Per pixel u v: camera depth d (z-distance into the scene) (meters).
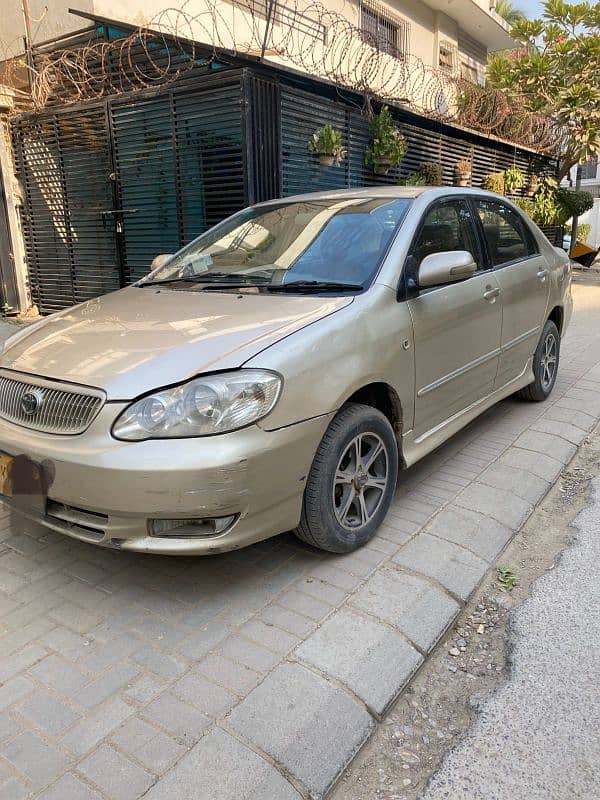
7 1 9.50
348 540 3.04
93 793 1.86
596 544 3.34
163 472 2.36
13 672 2.35
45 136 8.96
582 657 2.51
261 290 3.33
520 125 13.61
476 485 3.90
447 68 16.80
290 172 7.80
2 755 1.99
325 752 2.03
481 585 3.01
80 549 3.21
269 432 2.51
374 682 2.31
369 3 13.42
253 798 1.86
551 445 4.54
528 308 4.76
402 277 3.31
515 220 4.92
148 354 2.66
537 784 1.95
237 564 3.05
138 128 7.96
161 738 2.05
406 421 3.35
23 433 2.69
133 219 8.41
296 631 2.56
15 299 9.66
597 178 29.42
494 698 2.32
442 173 11.64
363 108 8.90
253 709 2.16
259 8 9.72
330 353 2.78
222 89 7.07
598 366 6.85
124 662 2.40
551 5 14.39
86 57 8.09
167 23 8.66
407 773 2.04
